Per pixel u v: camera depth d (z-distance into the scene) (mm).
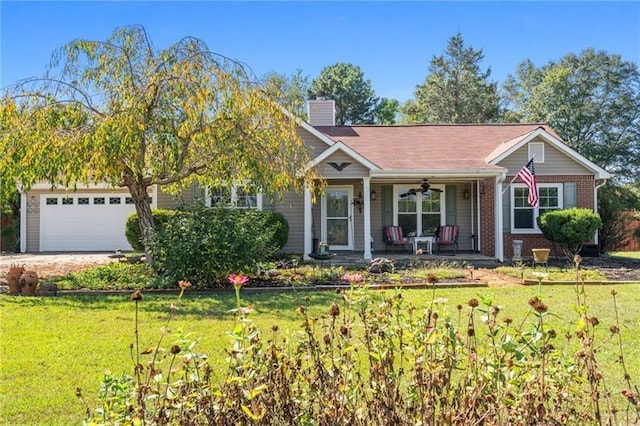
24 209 21203
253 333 2611
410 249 18156
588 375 2711
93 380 4891
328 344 2746
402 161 16938
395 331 2818
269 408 2459
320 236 17719
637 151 34375
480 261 15570
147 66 11820
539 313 2482
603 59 35469
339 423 2402
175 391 2662
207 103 11125
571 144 34812
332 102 20797
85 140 10297
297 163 12930
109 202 21484
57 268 14625
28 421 4023
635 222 25812
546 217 16266
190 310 8281
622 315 7656
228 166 11656
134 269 12406
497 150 17812
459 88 42719
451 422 2328
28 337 6527
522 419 2395
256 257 11164
